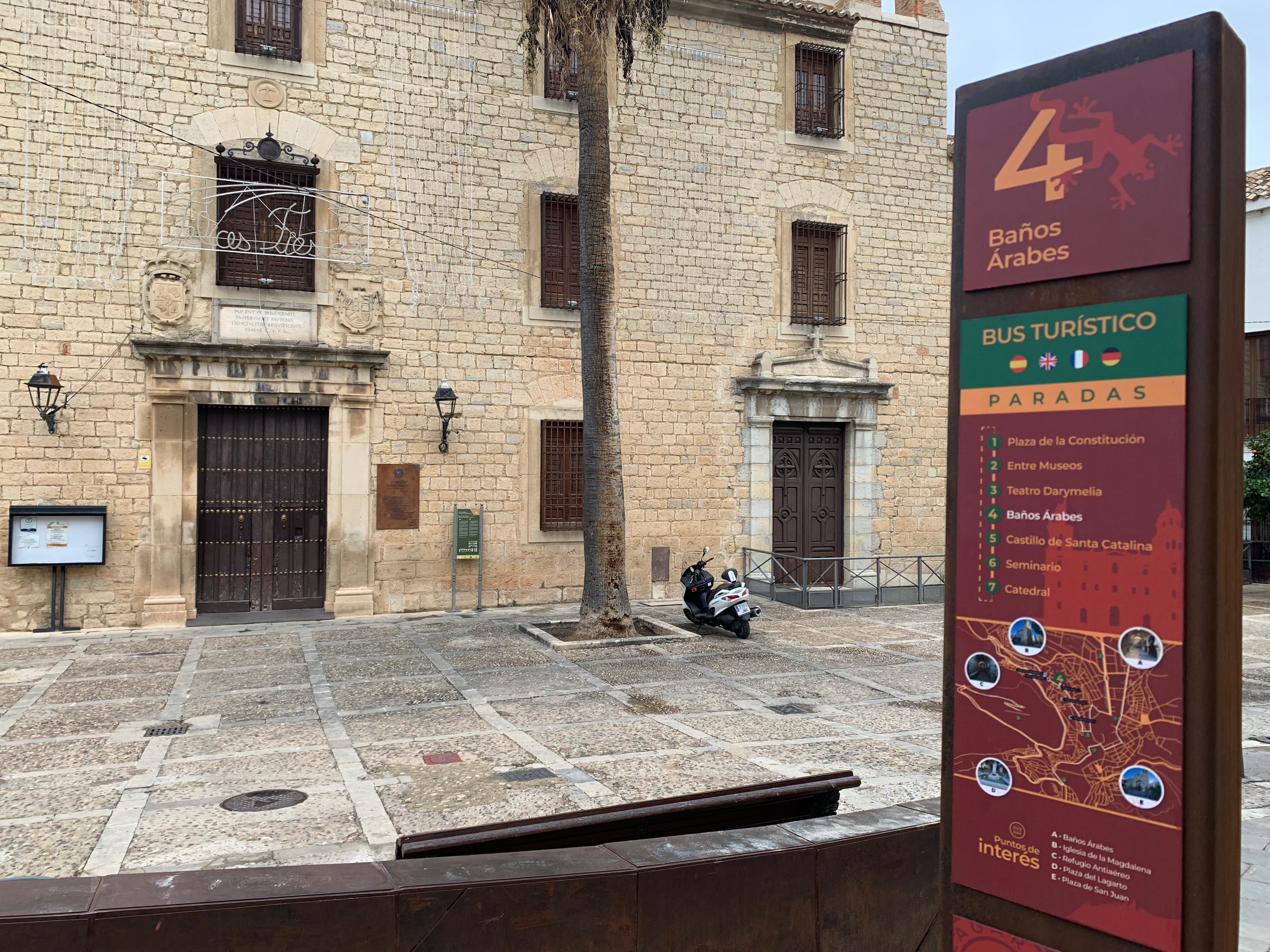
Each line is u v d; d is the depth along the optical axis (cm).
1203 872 187
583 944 288
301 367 1205
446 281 1282
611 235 1090
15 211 1093
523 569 1322
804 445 1515
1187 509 191
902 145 1545
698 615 1139
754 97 1450
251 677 878
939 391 1572
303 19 1216
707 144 1420
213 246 1167
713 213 1424
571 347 1351
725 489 1433
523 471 1320
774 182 1462
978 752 226
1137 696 198
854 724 712
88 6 1123
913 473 1552
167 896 261
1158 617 195
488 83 1305
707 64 1420
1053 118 214
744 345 1445
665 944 298
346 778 573
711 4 1409
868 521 1517
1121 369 201
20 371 1093
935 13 1591
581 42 1035
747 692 820
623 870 293
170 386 1148
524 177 1322
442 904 274
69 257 1113
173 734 680
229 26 1181
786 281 1470
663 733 682
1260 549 1762
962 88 234
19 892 262
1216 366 188
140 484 1141
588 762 605
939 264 1572
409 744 652
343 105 1233
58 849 457
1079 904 206
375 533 1248
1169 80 194
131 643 1043
